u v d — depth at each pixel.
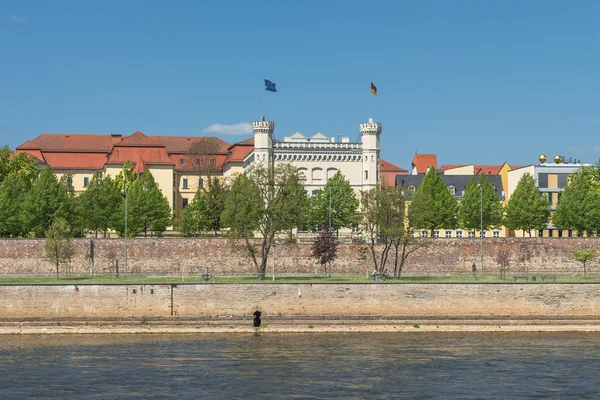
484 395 64.88
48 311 92.12
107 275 115.12
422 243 114.81
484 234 156.38
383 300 94.12
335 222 140.38
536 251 123.00
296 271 120.19
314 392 65.50
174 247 121.12
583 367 74.50
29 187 147.38
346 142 152.62
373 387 67.12
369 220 113.81
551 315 94.31
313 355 79.19
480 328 92.38
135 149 184.38
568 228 137.12
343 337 88.44
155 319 92.38
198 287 93.12
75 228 131.25
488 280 101.38
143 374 71.19
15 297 91.94
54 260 111.31
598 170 142.38
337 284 93.94
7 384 67.56
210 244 121.31
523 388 67.00
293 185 113.06
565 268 122.81
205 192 157.38
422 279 104.69
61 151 195.38
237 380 69.25
